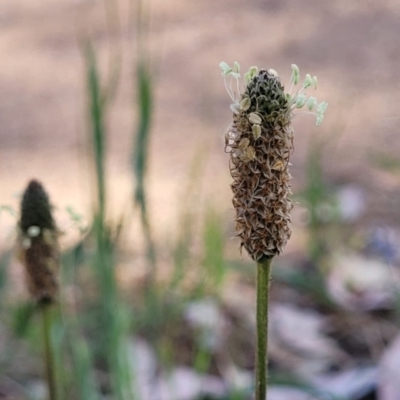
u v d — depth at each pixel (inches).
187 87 24.8
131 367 10.0
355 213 15.3
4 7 37.9
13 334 12.3
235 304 13.0
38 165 19.6
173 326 12.4
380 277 12.8
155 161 19.1
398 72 24.4
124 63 27.9
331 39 28.3
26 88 26.8
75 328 11.1
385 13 30.7
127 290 13.3
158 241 14.8
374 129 20.1
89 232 10.8
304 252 14.4
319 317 12.5
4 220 10.5
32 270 8.4
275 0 34.3
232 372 10.6
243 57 27.5
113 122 22.8
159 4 35.6
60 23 34.2
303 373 11.0
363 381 10.3
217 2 35.1
